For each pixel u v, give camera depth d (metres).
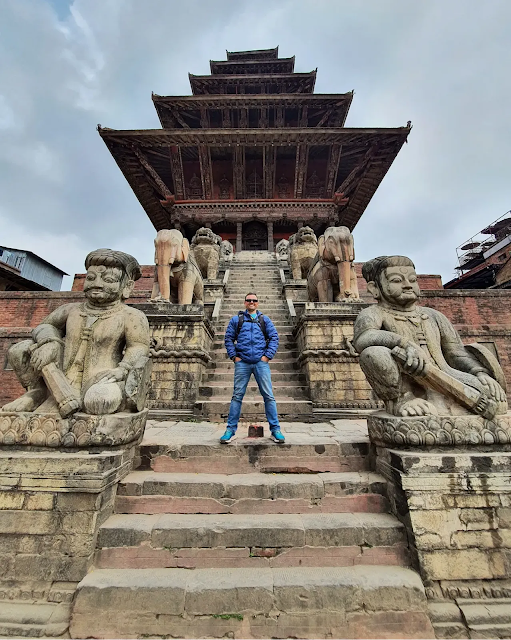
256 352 4.09
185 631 2.28
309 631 2.29
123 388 3.32
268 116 27.11
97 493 2.71
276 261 16.89
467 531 2.66
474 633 2.29
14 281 17.48
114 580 2.44
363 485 3.18
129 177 24.59
